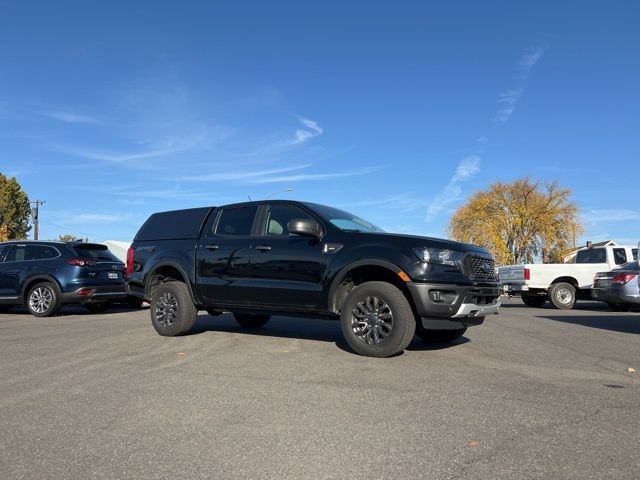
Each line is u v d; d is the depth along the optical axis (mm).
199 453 3428
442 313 6129
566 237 50281
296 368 5754
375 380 5211
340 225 7062
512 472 3109
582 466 3189
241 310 7625
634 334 8852
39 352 6805
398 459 3307
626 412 4203
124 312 13391
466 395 4676
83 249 12453
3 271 12383
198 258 7887
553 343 7727
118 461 3320
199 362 6102
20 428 3922
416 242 6352
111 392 4844
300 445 3543
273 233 7410
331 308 6695
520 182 51656
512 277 16594
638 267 12062
